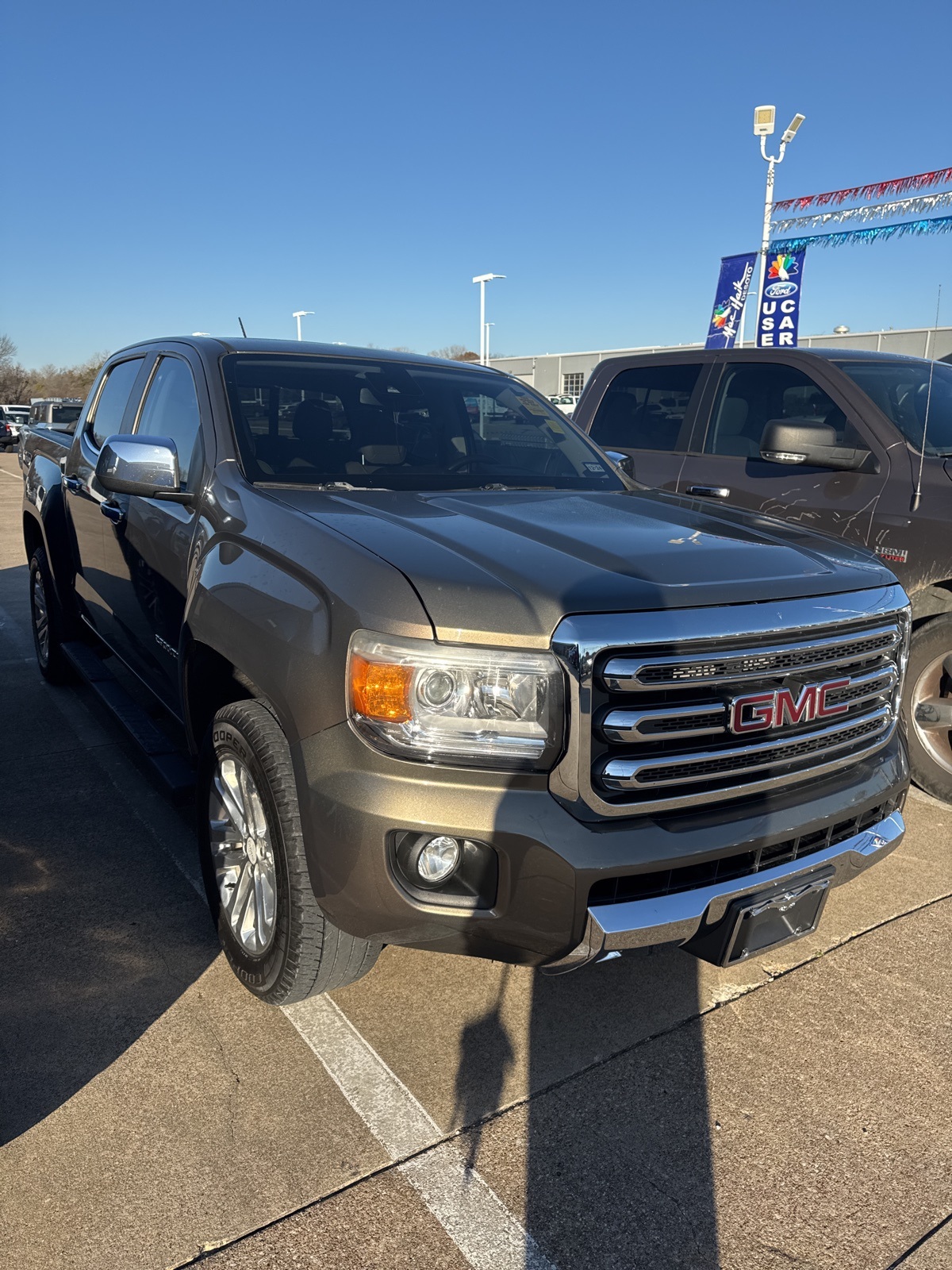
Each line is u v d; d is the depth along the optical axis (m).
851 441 4.59
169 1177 2.13
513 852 2.09
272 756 2.43
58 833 3.76
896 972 3.04
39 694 5.52
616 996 2.88
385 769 2.12
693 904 2.22
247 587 2.57
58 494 5.04
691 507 3.25
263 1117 2.32
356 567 2.29
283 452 3.21
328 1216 2.04
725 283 14.53
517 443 3.81
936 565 4.14
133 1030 2.61
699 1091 2.48
